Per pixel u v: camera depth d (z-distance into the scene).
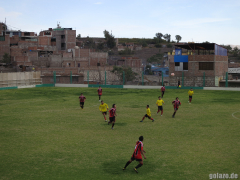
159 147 14.70
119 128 19.44
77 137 16.94
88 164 12.24
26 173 11.22
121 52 161.00
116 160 12.76
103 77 88.44
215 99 36.00
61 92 45.50
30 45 108.81
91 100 35.56
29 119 22.95
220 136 16.88
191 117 23.56
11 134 17.77
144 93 43.69
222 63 56.38
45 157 13.19
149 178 10.70
